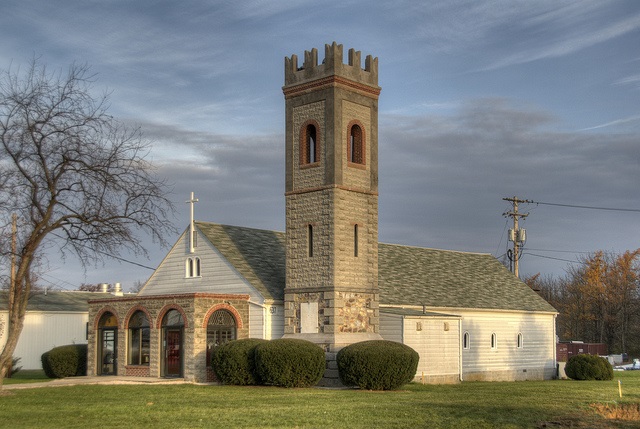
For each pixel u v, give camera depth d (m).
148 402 28.19
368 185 39.25
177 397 29.89
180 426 22.48
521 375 49.53
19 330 30.67
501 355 48.28
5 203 30.08
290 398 29.75
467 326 46.28
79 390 32.34
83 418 24.17
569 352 73.31
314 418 23.98
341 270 37.34
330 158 37.78
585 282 90.69
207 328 37.88
